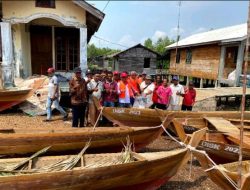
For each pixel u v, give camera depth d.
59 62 14.17
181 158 5.12
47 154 5.45
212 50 19.77
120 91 9.07
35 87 11.66
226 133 6.93
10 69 11.56
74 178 3.93
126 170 4.32
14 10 11.51
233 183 4.40
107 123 8.99
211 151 5.83
